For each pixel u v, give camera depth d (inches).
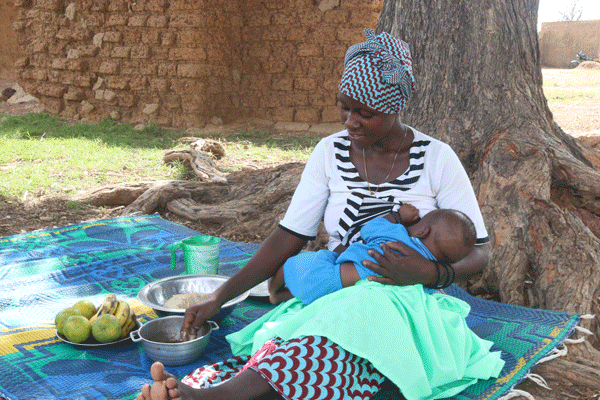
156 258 157.8
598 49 1344.7
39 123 454.3
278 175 230.8
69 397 85.9
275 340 81.0
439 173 91.0
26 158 309.6
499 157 166.2
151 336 97.4
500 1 187.2
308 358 71.4
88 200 228.5
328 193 96.7
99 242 172.1
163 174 279.0
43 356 99.3
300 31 447.8
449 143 179.9
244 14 466.6
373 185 91.9
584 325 119.0
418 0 192.5
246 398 69.1
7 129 414.9
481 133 179.5
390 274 81.4
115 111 462.6
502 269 142.8
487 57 184.4
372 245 86.4
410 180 90.8
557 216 148.6
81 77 476.1
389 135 91.3
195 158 281.0
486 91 183.8
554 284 134.3
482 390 89.2
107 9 454.3
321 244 174.2
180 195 225.0
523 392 91.2
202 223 210.7
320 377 71.2
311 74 452.4
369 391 75.4
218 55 439.5
